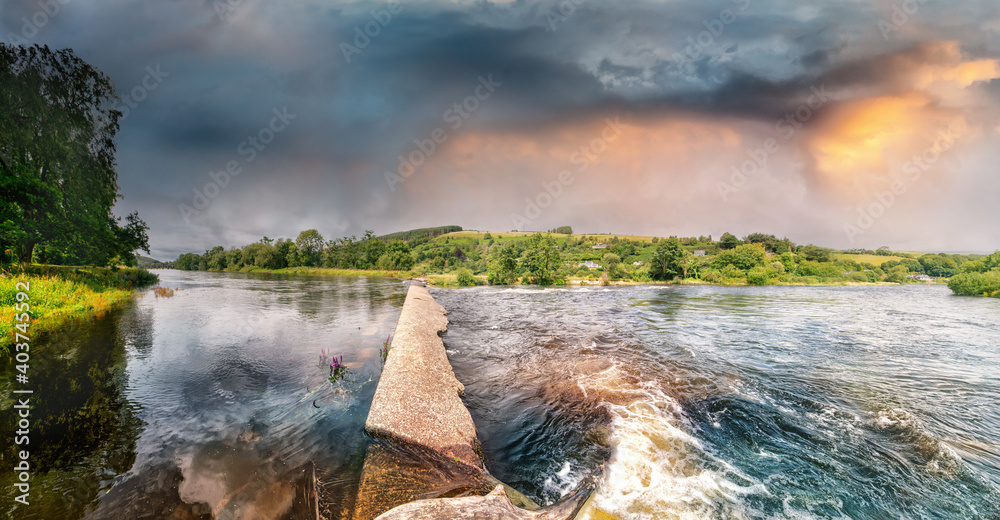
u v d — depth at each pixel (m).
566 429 6.84
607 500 4.79
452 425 6.50
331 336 13.02
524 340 14.45
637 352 12.47
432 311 20.06
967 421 7.20
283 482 4.68
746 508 4.63
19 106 19.78
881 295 40.03
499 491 4.67
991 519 4.48
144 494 4.28
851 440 6.41
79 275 23.08
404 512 4.08
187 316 16.50
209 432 5.93
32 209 20.22
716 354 12.20
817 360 11.45
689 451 6.04
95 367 8.92
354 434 6.05
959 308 26.14
